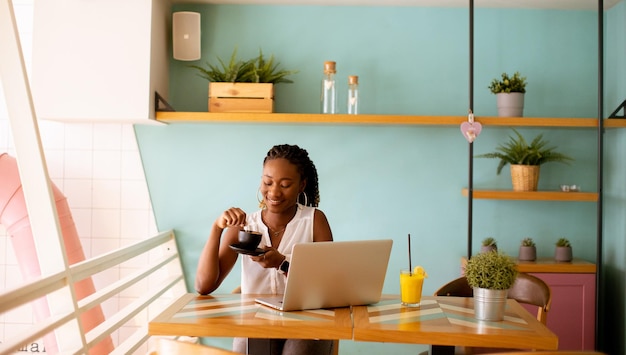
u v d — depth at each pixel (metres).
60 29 3.27
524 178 3.44
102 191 3.68
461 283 2.68
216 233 2.30
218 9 3.65
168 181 3.69
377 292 2.18
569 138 3.68
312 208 2.49
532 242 3.54
